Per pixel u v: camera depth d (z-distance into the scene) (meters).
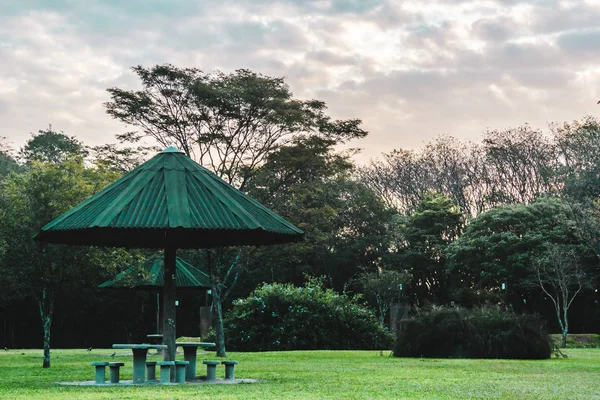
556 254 49.59
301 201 32.25
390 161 74.62
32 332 62.41
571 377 16.39
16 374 18.41
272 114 29.56
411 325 26.88
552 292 59.22
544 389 13.13
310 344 36.97
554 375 17.09
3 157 63.25
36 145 75.19
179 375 14.72
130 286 30.69
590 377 16.38
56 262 21.94
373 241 64.75
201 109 29.55
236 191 15.51
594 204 38.59
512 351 25.62
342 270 66.44
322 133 30.86
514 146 66.81
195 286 31.98
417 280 66.62
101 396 11.33
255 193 31.72
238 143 30.56
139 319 64.19
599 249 38.53
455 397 11.47
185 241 17.45
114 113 29.47
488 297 56.06
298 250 32.47
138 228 13.56
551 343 26.38
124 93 29.17
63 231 14.36
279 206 31.86
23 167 62.94
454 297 59.34
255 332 37.09
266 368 20.39
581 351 34.75
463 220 67.94
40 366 22.48
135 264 24.30
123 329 64.06
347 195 64.06
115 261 23.06
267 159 30.95
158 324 35.00
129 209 13.87
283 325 37.16
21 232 21.75
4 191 22.78
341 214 63.25
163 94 29.28
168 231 14.39
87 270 22.67
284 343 36.81
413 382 14.79
